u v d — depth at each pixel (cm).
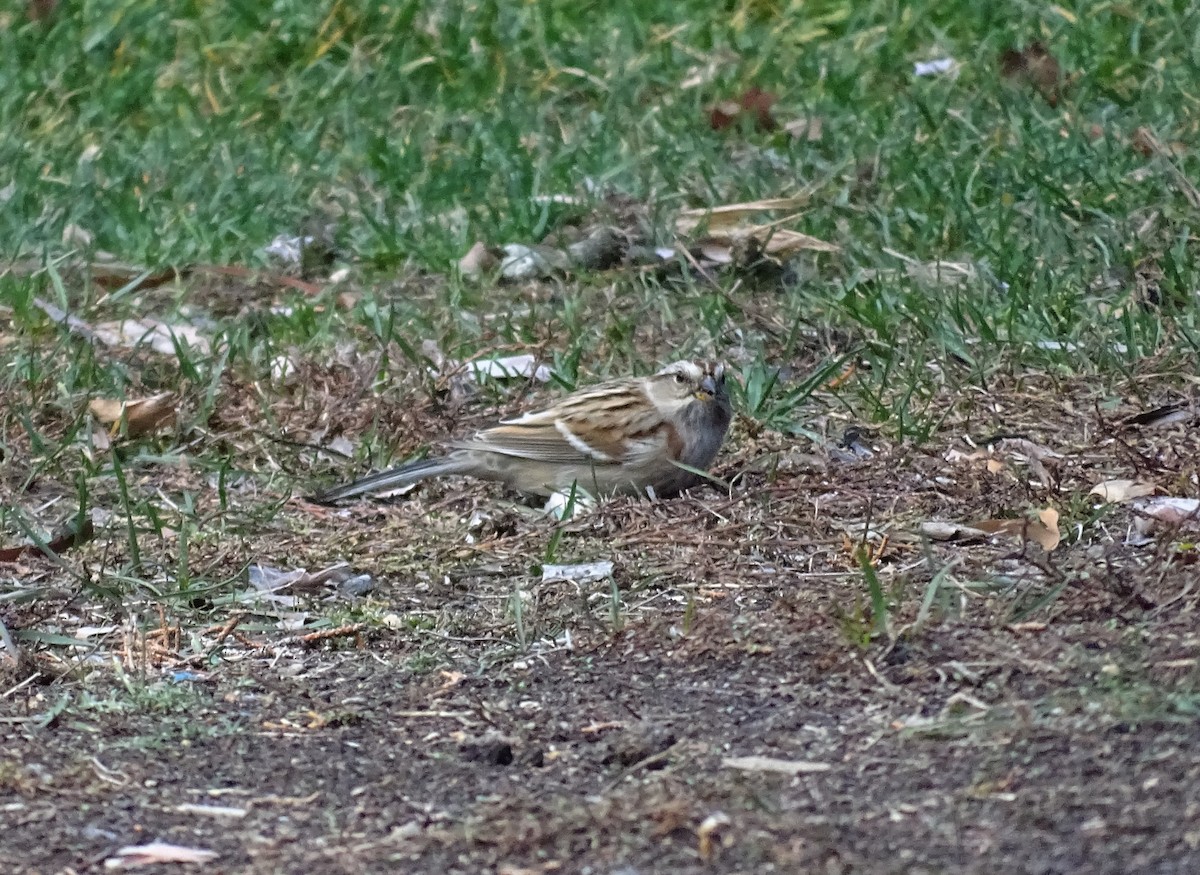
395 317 1392
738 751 737
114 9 2141
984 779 694
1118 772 691
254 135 1870
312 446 1161
